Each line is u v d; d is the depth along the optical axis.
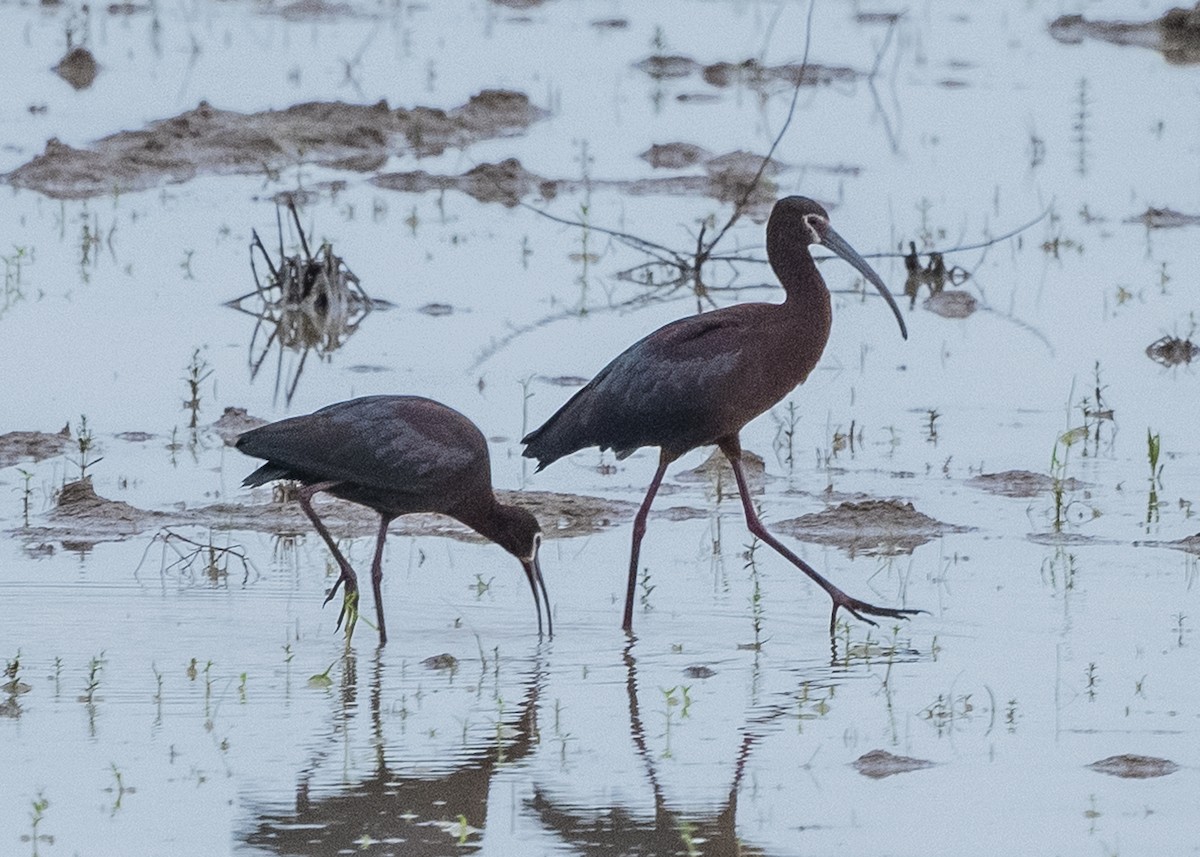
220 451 16.02
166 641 11.85
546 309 20.41
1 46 31.39
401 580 13.29
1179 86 30.62
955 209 24.03
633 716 10.73
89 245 21.86
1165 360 18.75
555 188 24.89
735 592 13.07
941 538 14.12
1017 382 18.23
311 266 20.22
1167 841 9.00
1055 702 10.87
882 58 32.59
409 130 27.38
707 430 12.85
